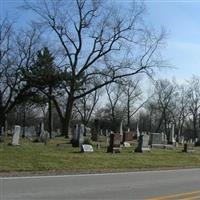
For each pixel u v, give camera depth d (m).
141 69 62.41
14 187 14.39
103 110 120.06
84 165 24.47
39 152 27.92
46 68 63.91
